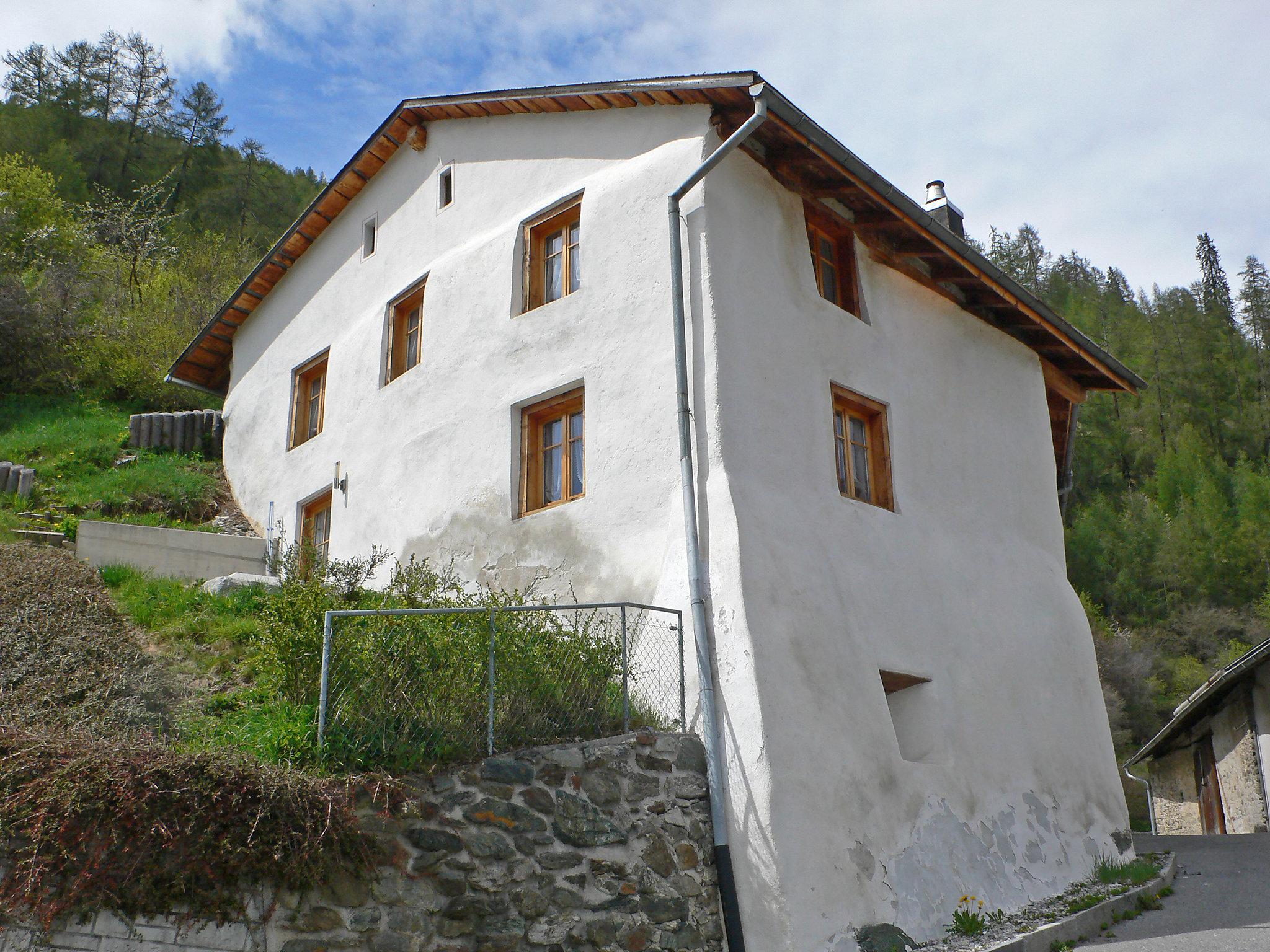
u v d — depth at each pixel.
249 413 15.35
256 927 5.29
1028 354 12.77
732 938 6.73
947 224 14.05
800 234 9.80
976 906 8.14
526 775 6.27
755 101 8.57
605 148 10.27
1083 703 11.06
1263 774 15.86
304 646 6.55
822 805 7.23
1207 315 58.03
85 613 8.78
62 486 14.01
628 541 8.58
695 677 7.55
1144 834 16.78
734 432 8.28
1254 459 49.94
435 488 10.70
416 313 12.34
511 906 5.93
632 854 6.53
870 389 9.99
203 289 27.11
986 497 11.13
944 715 9.19
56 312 20.12
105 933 5.18
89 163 40.94
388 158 13.27
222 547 11.91
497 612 6.89
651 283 9.17
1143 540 41.25
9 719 6.41
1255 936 7.43
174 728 6.86
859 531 9.15
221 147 48.25
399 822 5.75
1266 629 37.16
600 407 9.19
